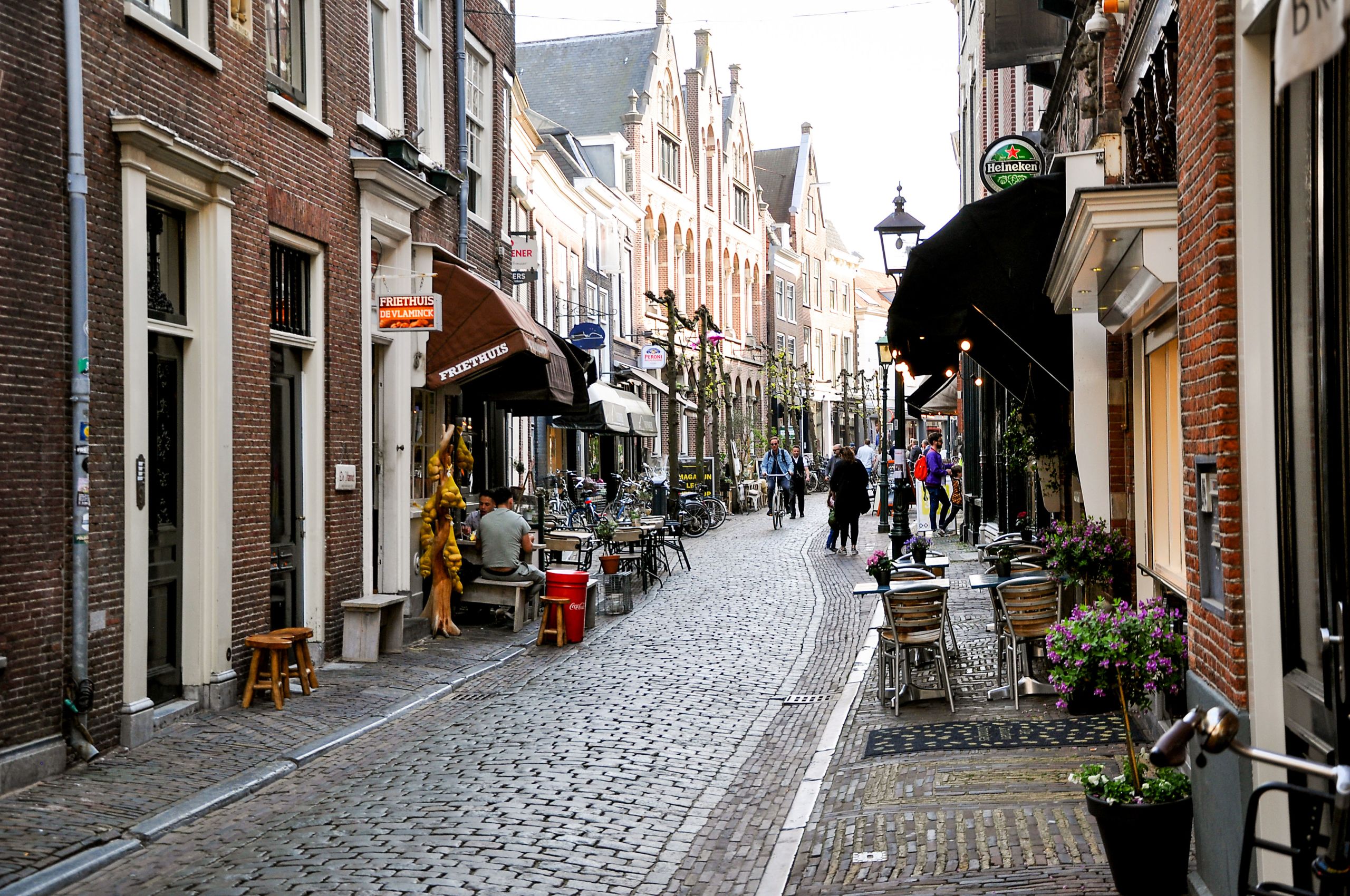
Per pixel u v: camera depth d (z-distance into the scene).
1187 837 5.47
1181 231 5.93
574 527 27.78
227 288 10.31
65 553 8.18
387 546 14.39
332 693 10.96
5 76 7.76
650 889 6.21
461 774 8.30
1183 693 7.59
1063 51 15.34
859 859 6.38
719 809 7.71
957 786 7.61
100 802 7.40
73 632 8.23
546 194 33.00
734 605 17.22
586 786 8.00
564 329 35.38
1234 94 5.05
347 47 13.21
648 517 21.64
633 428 29.89
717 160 55.56
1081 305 9.34
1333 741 4.28
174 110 9.74
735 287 59.09
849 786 7.96
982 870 6.00
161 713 9.42
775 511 32.22
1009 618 10.00
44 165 8.07
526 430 29.95
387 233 14.36
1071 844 6.29
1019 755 8.31
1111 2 10.90
